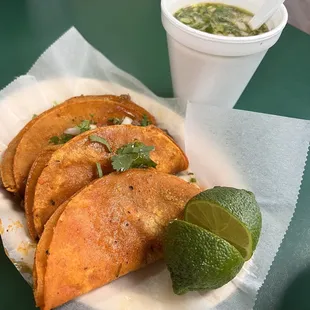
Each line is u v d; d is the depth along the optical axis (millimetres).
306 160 255
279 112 298
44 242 187
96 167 220
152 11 383
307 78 331
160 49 343
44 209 204
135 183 214
